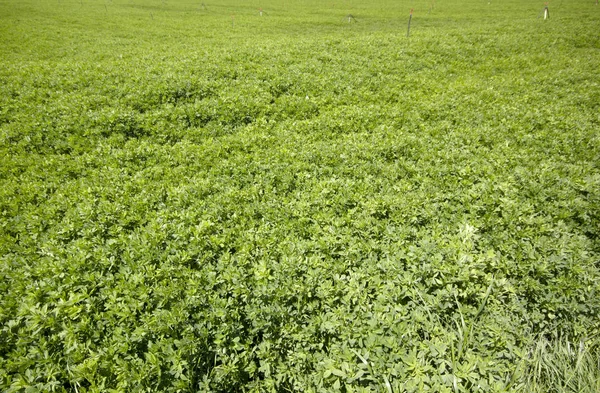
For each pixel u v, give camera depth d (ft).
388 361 12.98
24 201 23.73
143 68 51.44
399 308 14.78
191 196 23.44
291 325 14.35
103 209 21.88
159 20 122.31
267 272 16.22
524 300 15.69
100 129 33.27
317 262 17.16
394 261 16.99
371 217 20.53
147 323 14.21
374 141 29.99
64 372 13.24
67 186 25.09
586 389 13.14
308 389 12.51
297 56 58.70
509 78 48.52
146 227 20.51
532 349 14.38
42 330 14.71
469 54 63.41
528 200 21.47
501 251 17.79
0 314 15.28
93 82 45.19
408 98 41.06
